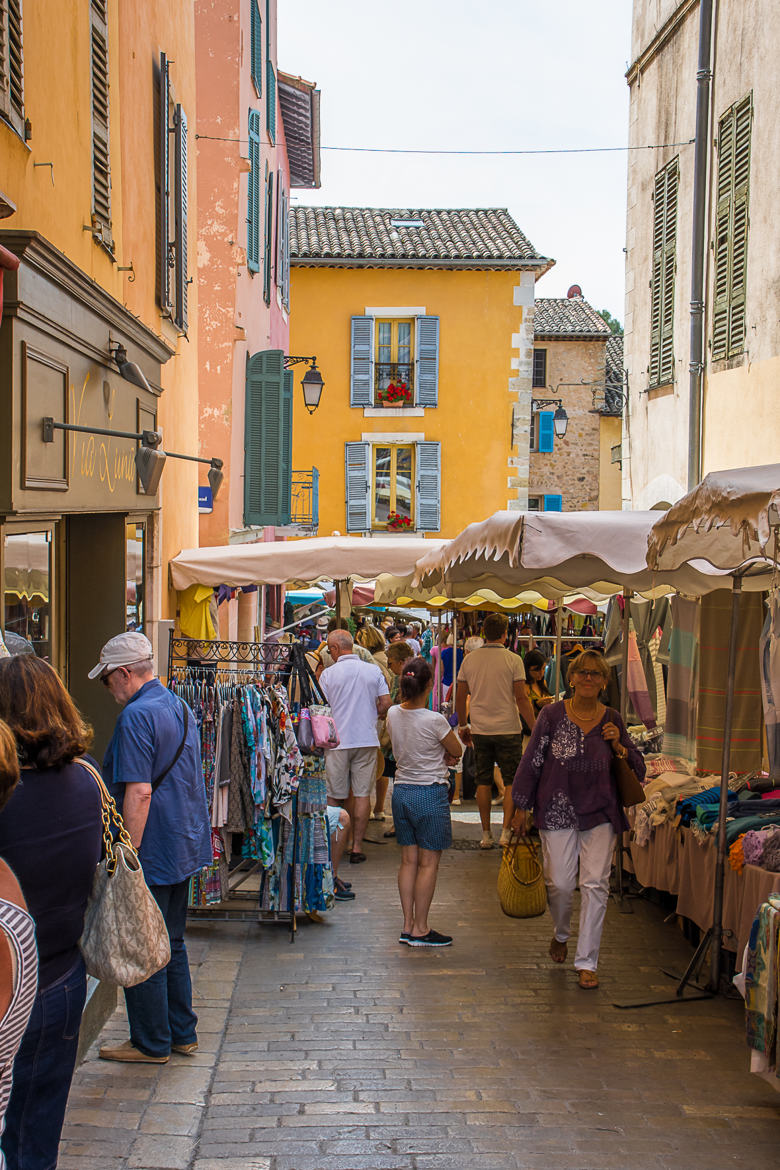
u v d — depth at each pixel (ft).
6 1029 7.61
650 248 44.96
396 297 90.27
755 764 23.81
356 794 30.25
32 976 7.78
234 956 21.97
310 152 79.46
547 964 21.89
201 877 23.41
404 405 90.27
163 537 30.22
